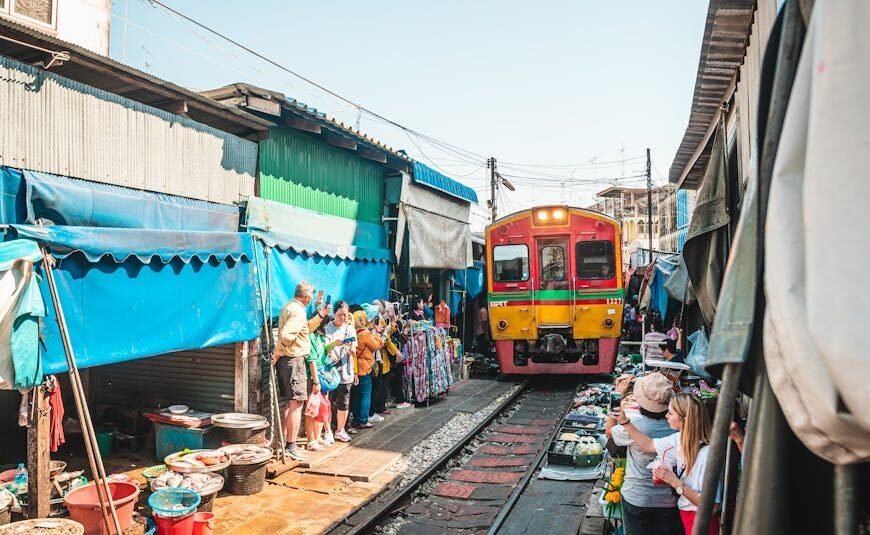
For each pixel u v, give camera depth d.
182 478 5.80
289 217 8.74
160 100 7.11
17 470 5.84
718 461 1.36
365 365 9.60
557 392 13.41
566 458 7.55
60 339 5.28
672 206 36.25
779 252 1.27
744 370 1.59
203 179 7.58
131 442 7.68
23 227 5.06
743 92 4.70
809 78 1.30
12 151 5.36
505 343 13.66
